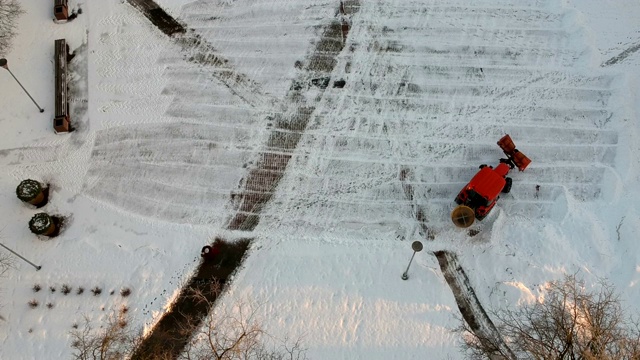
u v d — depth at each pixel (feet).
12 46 99.66
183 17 102.53
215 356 70.95
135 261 85.20
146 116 95.35
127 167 91.97
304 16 101.24
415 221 86.69
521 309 74.90
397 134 92.27
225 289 82.94
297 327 79.92
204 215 88.43
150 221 88.38
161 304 82.17
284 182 89.92
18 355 79.46
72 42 100.89
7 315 81.76
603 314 65.98
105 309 81.97
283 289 82.48
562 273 81.87
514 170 89.40
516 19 99.91
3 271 84.38
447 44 98.37
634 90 93.76
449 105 93.97
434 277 82.17
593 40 96.89
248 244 86.07
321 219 87.30
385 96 94.89
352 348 78.33
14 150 93.04
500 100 94.17
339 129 92.94
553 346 65.05
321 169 90.48
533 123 92.43
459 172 89.61
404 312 80.12
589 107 93.50
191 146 93.04
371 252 84.58
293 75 97.04
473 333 75.51
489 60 97.09
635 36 97.50
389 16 100.73
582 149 90.84
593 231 84.07
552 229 85.10
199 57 99.35
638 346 65.62
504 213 86.94
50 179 91.25
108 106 96.22
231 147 92.58
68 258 85.51
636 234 82.74
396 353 77.82
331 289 82.12
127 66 98.99
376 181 89.35
